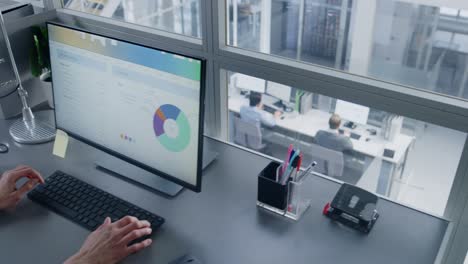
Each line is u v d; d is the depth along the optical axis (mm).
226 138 1566
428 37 1315
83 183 1257
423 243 1049
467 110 1022
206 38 1372
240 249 1042
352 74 1199
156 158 1208
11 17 1603
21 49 1581
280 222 1121
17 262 1021
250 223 1119
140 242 1037
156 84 1117
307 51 1390
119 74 1178
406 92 1101
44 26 1598
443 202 1174
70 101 1332
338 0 1445
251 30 1431
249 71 1344
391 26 1359
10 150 1425
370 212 1096
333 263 997
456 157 1116
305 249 1037
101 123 1290
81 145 1451
